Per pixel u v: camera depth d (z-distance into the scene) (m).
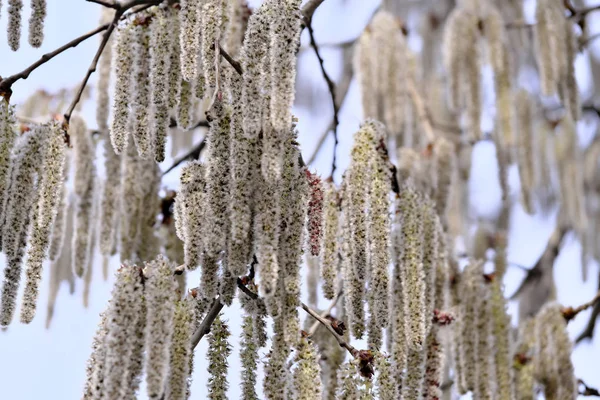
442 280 6.12
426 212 5.42
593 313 9.75
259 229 4.44
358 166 4.92
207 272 4.51
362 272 4.79
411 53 10.05
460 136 11.06
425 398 5.56
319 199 4.82
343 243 4.98
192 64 4.61
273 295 4.51
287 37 4.42
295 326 4.52
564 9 8.28
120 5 5.14
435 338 5.65
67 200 6.58
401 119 8.34
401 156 7.69
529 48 12.04
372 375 4.82
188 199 4.54
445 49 8.45
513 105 8.57
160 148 4.84
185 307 4.52
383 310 4.82
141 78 4.96
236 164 4.42
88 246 6.65
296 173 4.55
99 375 4.35
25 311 4.74
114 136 4.97
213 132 4.52
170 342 4.40
